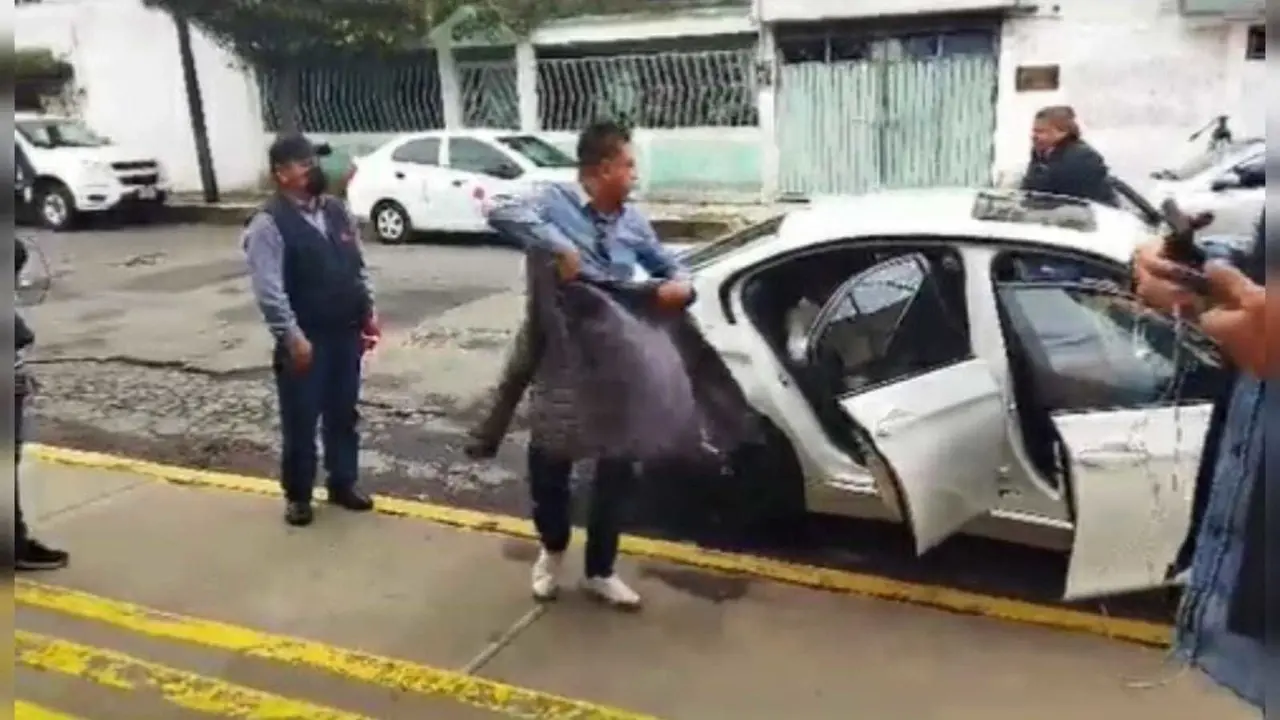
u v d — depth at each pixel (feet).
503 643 11.68
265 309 13.66
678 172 49.19
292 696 10.77
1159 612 12.13
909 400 11.79
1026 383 12.67
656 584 13.01
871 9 43.45
